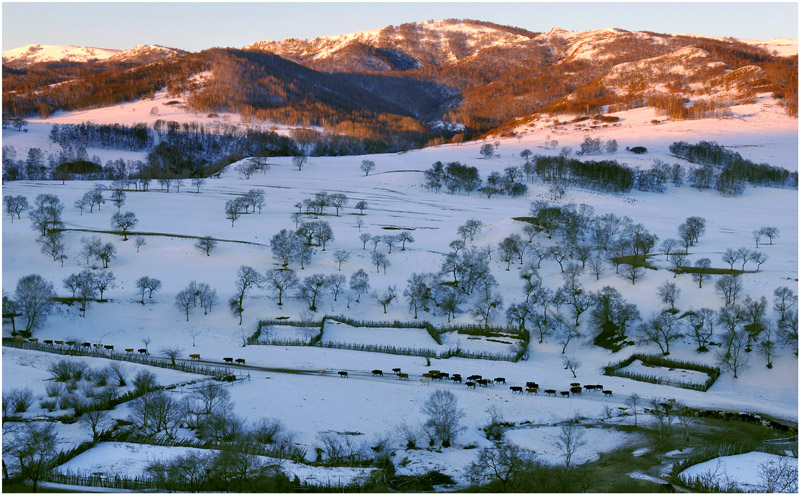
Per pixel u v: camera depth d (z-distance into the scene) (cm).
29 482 7406
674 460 8831
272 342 14812
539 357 14975
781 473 8019
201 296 16775
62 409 9650
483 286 18688
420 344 15362
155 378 11144
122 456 8188
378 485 7794
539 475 8019
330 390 11125
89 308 16062
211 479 7500
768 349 13325
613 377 13338
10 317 14850
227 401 10006
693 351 14300
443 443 9244
